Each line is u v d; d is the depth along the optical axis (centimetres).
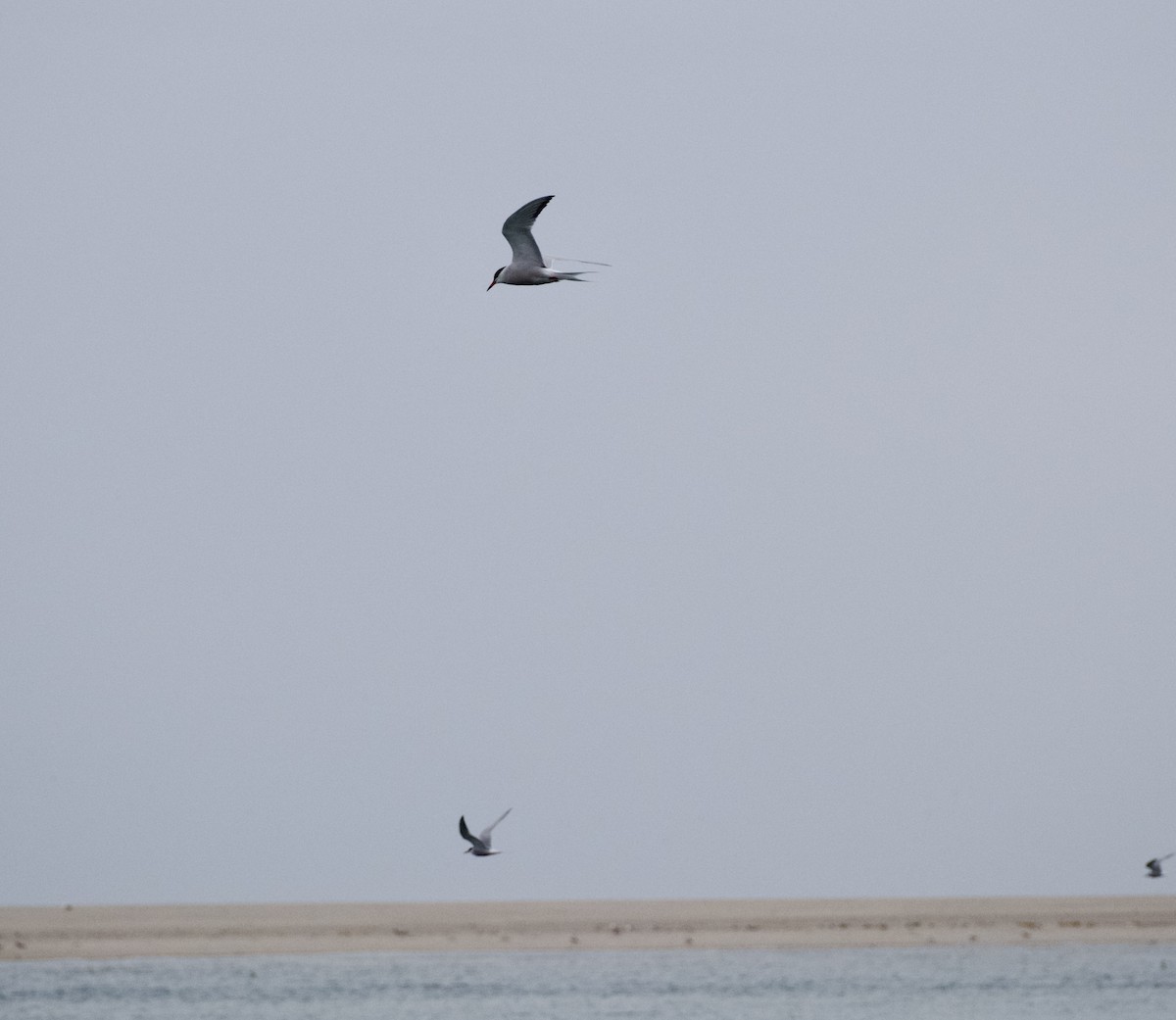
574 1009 5478
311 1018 5281
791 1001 5684
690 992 5853
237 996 5650
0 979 5947
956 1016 5469
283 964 6425
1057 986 6069
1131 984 6138
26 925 7600
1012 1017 5462
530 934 7475
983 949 7031
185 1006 5456
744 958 6731
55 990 5738
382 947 6962
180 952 6694
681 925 7919
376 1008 5456
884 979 6178
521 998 5669
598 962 6569
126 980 5978
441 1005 5525
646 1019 5334
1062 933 7606
